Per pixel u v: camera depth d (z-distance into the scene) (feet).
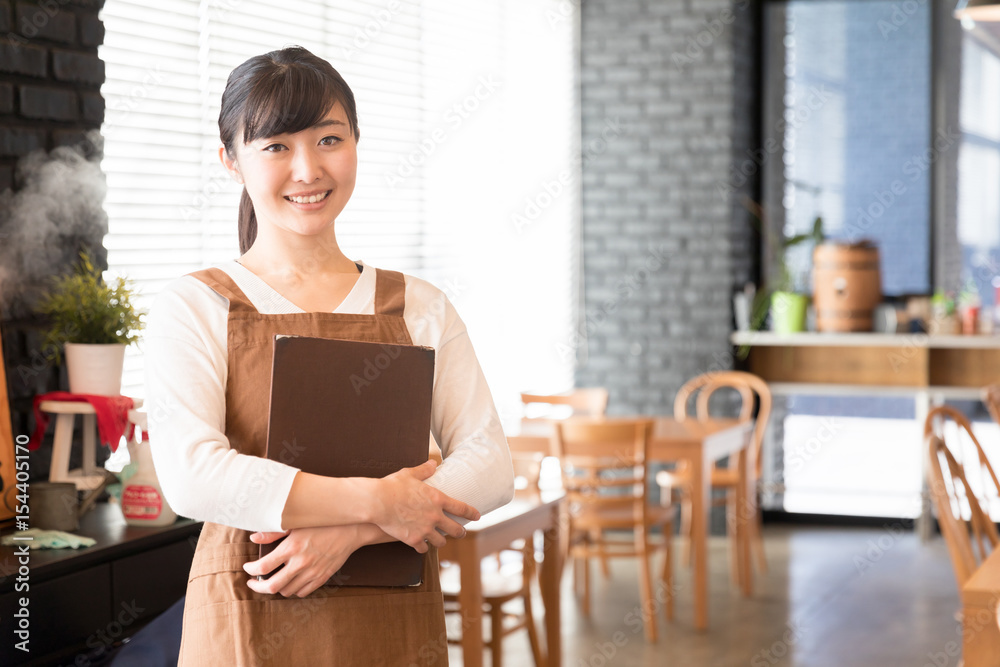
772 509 18.54
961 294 17.31
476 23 15.19
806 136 18.37
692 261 17.74
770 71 18.48
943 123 17.63
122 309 7.70
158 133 9.51
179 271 9.77
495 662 9.63
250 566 3.96
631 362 18.11
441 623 4.29
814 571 15.60
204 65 10.09
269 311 4.24
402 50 13.53
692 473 13.12
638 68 17.80
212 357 4.12
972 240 17.63
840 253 17.20
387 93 13.25
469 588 8.82
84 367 7.42
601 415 14.92
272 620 4.00
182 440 3.92
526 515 9.55
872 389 17.26
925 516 16.99
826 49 18.16
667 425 14.48
